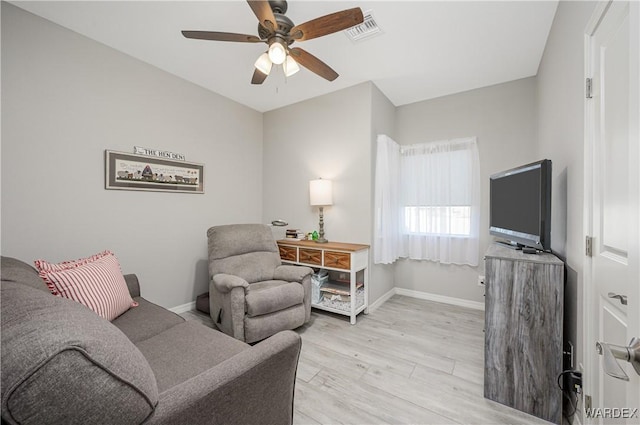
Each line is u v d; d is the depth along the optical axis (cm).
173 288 278
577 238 141
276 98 336
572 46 151
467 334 239
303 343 223
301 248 298
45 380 52
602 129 113
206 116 308
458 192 309
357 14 148
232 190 340
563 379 146
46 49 195
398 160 335
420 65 256
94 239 221
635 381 67
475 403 154
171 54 241
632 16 70
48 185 197
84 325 65
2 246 178
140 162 249
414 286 343
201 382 80
